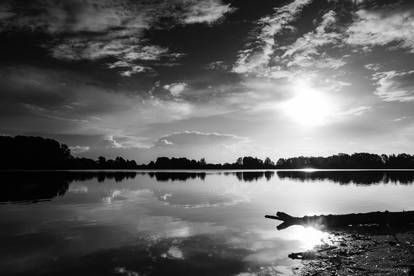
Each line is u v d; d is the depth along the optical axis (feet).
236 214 119.55
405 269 58.70
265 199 170.40
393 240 82.12
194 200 162.71
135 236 83.61
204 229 92.84
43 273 58.08
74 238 81.51
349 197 182.39
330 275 56.70
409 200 169.78
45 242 77.61
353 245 76.89
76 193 194.39
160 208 133.39
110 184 273.33
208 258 66.18
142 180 341.41
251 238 83.15
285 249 73.31
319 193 204.64
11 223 100.53
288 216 107.14
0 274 57.67
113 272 58.49
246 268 60.59
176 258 66.13
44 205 141.08
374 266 60.64
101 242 77.82
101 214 117.50
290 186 261.85
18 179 333.42
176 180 347.77
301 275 57.06
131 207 135.85
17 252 69.67
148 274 57.57
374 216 107.14
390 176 460.14
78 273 57.98
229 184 284.82
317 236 86.58
